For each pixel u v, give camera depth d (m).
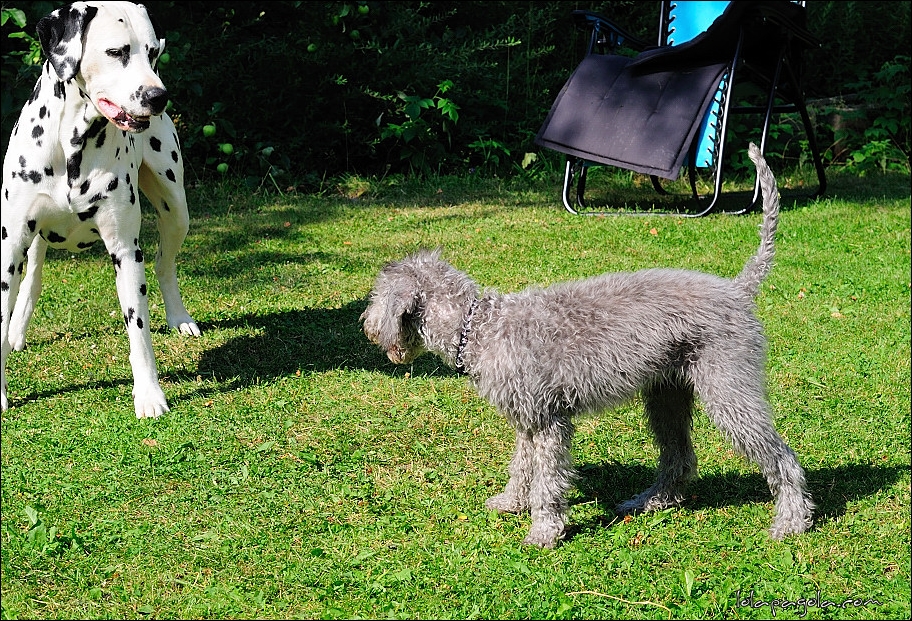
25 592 3.84
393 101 11.64
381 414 5.50
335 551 4.12
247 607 3.74
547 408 4.05
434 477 4.77
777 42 10.13
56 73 5.04
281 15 11.95
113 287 7.52
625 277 4.30
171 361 6.22
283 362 6.24
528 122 12.45
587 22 10.62
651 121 9.52
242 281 7.73
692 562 4.05
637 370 4.09
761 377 4.21
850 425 5.43
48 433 5.20
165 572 3.97
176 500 4.54
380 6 12.06
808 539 4.22
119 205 5.43
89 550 4.13
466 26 13.03
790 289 7.67
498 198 10.79
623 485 4.80
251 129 11.45
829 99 13.64
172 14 11.38
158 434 5.19
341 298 7.35
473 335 4.12
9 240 5.40
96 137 5.26
